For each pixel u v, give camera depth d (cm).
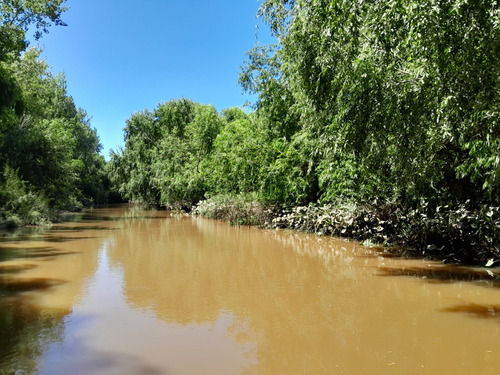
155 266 751
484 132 572
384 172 920
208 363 324
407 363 322
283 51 1152
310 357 336
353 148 634
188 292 558
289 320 438
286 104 1579
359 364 321
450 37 467
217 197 2091
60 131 3048
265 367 316
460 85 499
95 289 574
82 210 3231
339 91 635
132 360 329
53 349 352
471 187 848
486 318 438
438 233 847
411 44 551
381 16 513
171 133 3731
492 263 729
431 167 773
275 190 1514
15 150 2148
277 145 1508
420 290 564
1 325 417
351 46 582
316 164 1352
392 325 417
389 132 607
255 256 861
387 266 745
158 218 2195
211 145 2823
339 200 1174
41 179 2253
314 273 684
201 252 920
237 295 543
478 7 451
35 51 2591
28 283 611
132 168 3694
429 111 586
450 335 386
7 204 1667
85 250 957
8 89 1808
